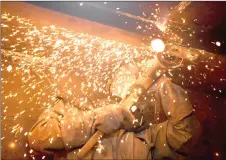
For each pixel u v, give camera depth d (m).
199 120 4.24
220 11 4.05
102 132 2.63
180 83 4.08
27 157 2.95
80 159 2.58
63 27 3.47
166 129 2.81
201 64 4.00
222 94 4.46
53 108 2.80
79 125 2.63
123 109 2.75
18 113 3.03
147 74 3.00
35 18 3.35
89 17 3.67
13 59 3.12
